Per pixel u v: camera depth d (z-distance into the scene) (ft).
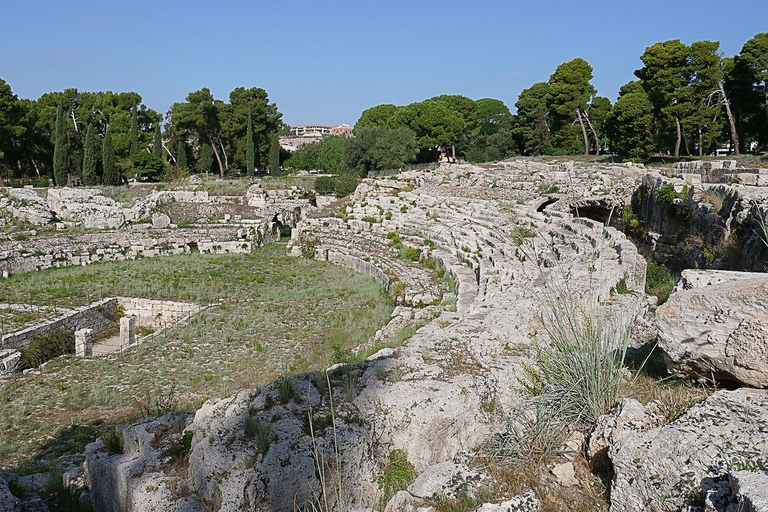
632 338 38.45
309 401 28.19
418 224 149.79
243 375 65.41
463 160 298.56
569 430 25.05
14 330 81.61
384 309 94.22
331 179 230.27
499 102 392.27
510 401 30.22
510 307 41.32
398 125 304.91
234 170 318.24
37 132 260.42
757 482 15.49
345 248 148.77
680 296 25.26
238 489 23.79
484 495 21.89
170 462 29.63
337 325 88.07
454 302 81.20
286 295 110.22
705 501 16.58
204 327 88.17
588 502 20.79
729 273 28.14
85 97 327.47
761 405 20.42
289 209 191.52
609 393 25.25
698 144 215.92
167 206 183.01
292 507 24.07
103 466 31.58
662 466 18.69
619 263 57.47
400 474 26.78
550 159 229.86
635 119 200.95
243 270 136.26
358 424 27.17
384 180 201.46
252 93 299.17
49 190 169.78
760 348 21.94
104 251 142.61
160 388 62.34
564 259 73.00
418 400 28.22
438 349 34.24
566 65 254.68
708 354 23.77
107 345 89.20
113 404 58.49
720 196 81.35
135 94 331.98
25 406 58.39
